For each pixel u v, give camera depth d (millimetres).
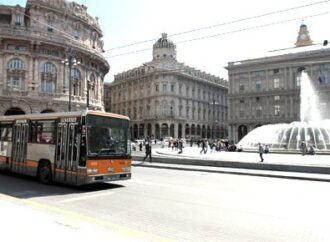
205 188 13133
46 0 55062
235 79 87375
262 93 82188
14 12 55281
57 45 53812
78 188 13117
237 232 7082
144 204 9930
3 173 18328
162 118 94938
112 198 10945
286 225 7660
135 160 27828
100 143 12789
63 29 57250
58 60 54844
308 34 83625
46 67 53906
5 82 50312
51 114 14398
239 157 26594
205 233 6984
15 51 51188
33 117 15430
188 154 31672
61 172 13305
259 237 6750
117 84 115562
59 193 11969
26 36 50688
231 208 9406
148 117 98438
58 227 6711
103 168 12734
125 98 111438
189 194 11680
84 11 61938
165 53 97500
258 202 10305
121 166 13469
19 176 17094
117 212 8875
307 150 29141
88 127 12523
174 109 97250
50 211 8492
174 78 97625
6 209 8273
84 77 58719
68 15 57781
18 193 11922
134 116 106000
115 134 13438
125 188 13094
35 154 14883
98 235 6250
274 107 80812
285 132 33625
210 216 8453
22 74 51750
